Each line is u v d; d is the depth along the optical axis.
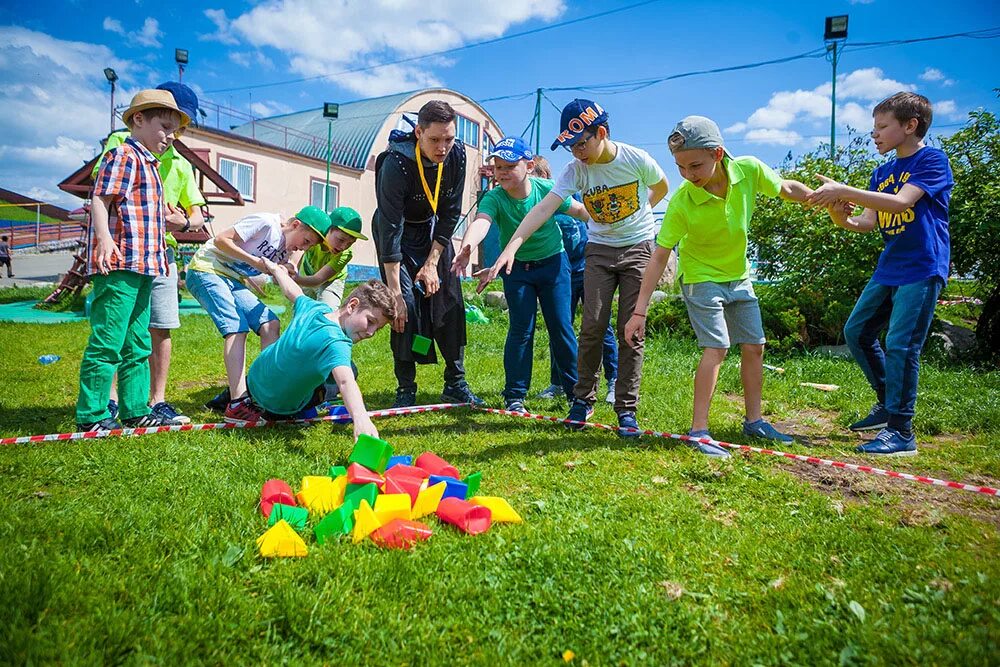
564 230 5.66
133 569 2.15
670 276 11.92
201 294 4.48
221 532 2.45
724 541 2.60
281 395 3.87
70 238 43.50
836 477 3.47
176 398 5.22
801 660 1.85
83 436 3.63
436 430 4.33
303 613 1.95
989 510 3.05
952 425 4.66
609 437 4.15
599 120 4.01
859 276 8.48
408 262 4.92
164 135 3.90
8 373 5.96
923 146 4.12
